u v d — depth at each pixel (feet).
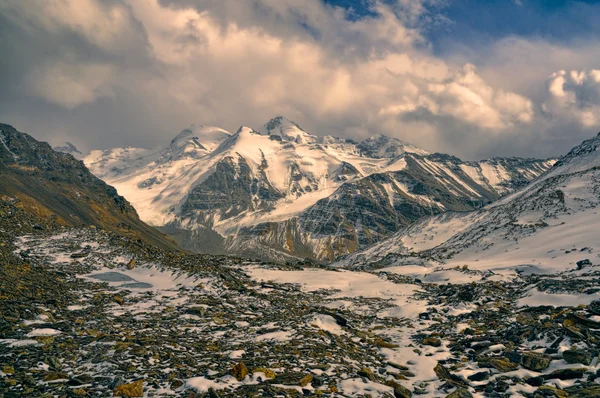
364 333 93.15
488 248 336.49
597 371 54.34
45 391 46.03
